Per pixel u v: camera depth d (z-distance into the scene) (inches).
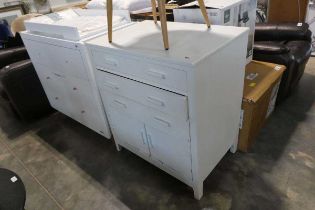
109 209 50.8
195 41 39.8
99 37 50.5
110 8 42.4
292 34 73.9
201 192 49.6
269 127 67.2
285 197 48.4
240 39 41.3
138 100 45.1
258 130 63.0
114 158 64.0
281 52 63.6
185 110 37.2
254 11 60.0
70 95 67.8
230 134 53.6
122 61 42.4
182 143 42.8
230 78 43.4
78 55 52.9
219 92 41.4
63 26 52.8
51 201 54.1
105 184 56.7
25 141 74.8
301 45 70.6
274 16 105.1
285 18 103.1
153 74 38.3
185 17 54.7
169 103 39.2
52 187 57.6
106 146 68.7
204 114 39.3
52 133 77.2
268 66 63.6
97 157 65.1
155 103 41.8
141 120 48.2
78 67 55.9
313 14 96.8
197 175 45.3
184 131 40.5
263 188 50.7
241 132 57.4
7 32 100.5
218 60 37.2
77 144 71.0
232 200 49.1
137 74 41.3
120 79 45.7
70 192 55.8
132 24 56.4
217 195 50.4
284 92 71.3
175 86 36.3
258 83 56.5
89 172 60.6
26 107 79.7
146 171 58.8
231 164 57.1
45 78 73.6
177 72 34.5
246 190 50.8
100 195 54.2
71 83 63.2
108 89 50.7
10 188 37.5
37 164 65.1
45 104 84.4
